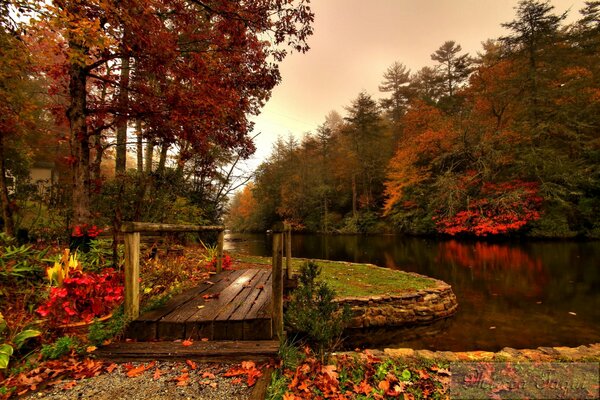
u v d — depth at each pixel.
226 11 6.21
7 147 9.50
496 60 21.45
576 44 20.42
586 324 5.39
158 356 2.56
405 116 28.39
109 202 8.09
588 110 17.05
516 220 16.75
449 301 6.24
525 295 7.27
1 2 4.24
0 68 5.61
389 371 2.93
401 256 14.12
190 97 5.98
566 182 16.50
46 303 2.94
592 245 14.46
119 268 4.48
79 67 5.44
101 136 8.05
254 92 8.36
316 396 2.35
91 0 4.14
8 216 5.68
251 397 2.08
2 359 2.25
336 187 33.94
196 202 12.69
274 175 37.44
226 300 3.65
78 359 2.55
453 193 18.98
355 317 5.41
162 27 5.34
